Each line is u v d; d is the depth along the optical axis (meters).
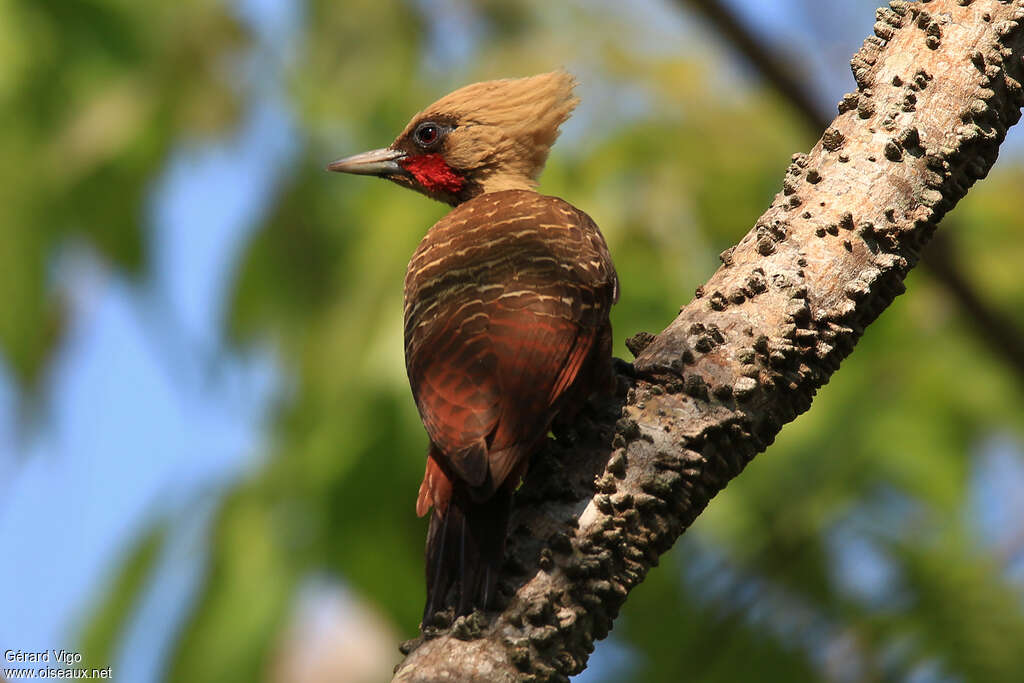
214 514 11.14
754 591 11.11
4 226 11.05
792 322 6.67
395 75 12.15
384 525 10.92
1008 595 10.34
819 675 10.84
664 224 11.15
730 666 11.05
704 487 6.50
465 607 6.04
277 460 11.26
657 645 11.40
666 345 6.74
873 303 6.90
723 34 11.26
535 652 5.93
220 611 10.82
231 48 11.93
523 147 11.03
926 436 11.33
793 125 11.73
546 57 11.85
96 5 11.60
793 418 6.72
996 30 7.24
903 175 7.01
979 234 12.56
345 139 11.99
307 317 11.67
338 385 10.96
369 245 11.35
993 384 11.64
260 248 11.77
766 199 11.47
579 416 7.13
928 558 10.62
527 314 7.39
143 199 11.53
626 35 11.94
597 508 6.29
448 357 7.32
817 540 11.04
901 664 10.23
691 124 11.55
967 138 7.08
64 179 11.27
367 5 12.24
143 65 11.76
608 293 8.03
